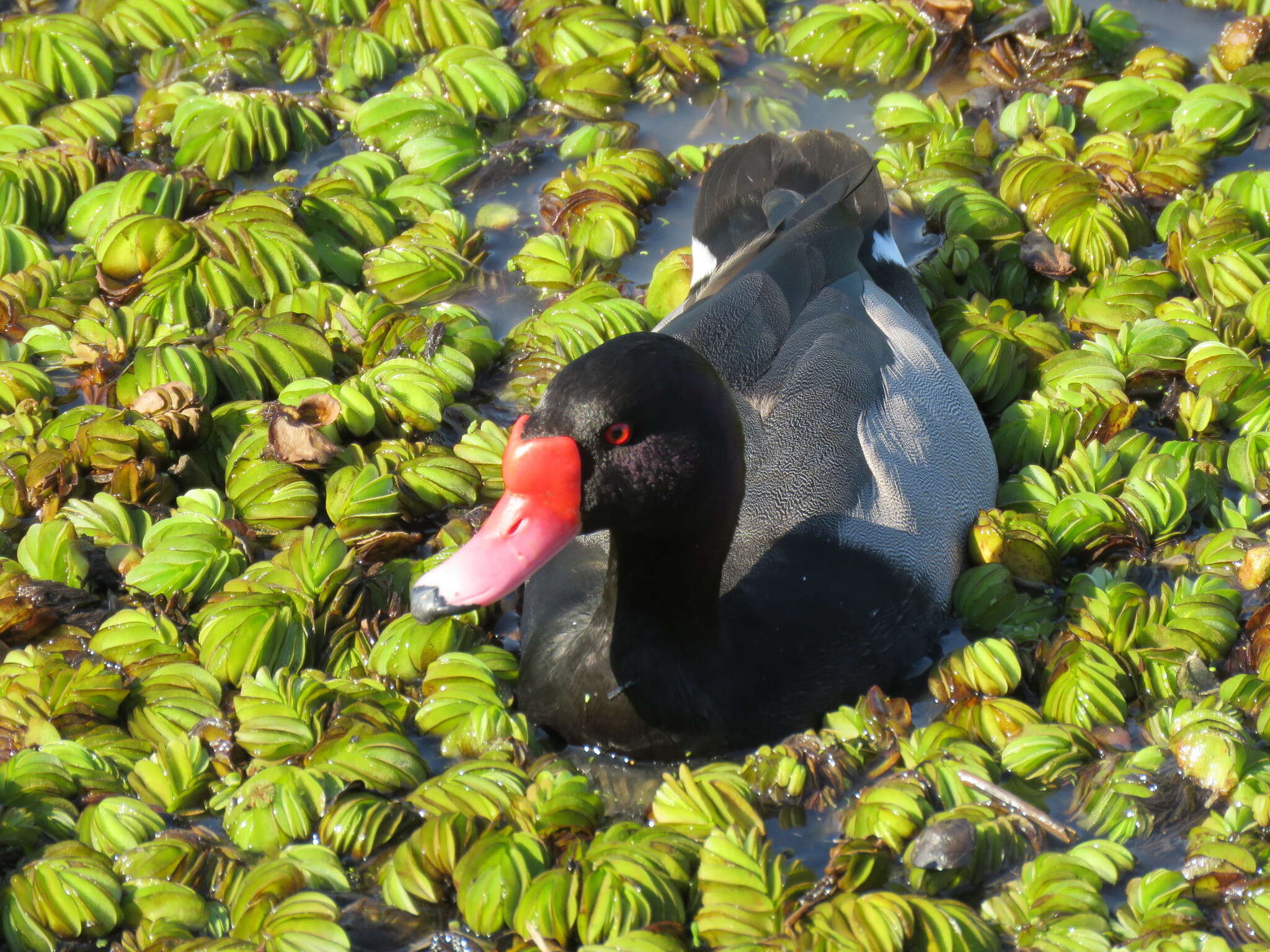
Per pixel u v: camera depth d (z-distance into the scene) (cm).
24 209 970
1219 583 715
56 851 589
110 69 1107
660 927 555
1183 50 1116
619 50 1096
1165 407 841
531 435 596
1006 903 570
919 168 1012
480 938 568
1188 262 904
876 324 789
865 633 686
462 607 589
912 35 1108
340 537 762
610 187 984
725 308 750
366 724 642
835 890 573
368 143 1051
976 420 793
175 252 913
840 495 701
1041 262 923
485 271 963
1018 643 715
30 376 851
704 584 631
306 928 553
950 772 618
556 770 633
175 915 573
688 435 593
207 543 739
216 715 657
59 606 712
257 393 855
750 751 667
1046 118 1033
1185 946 545
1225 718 633
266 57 1121
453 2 1131
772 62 1134
